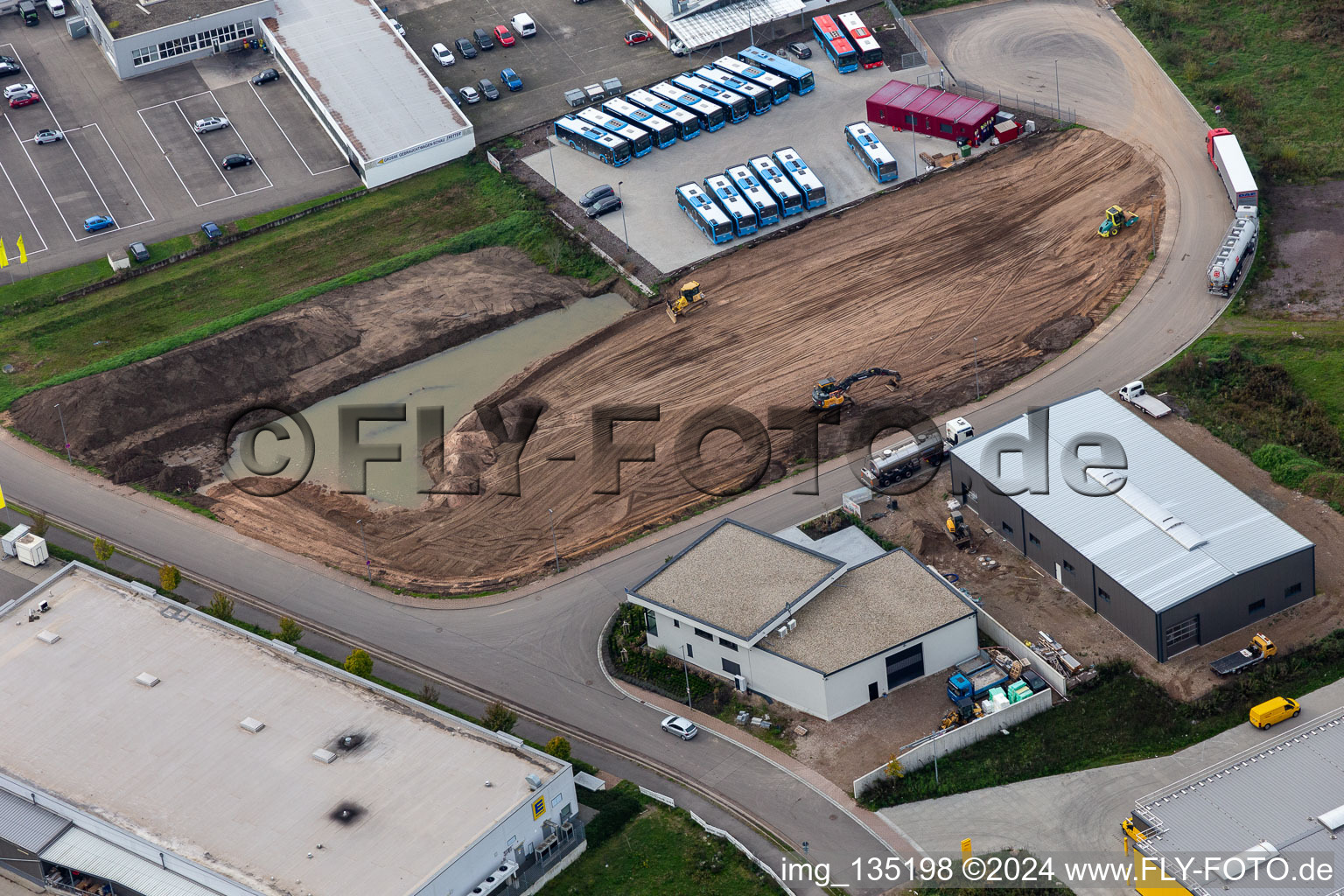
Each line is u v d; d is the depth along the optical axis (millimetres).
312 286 138750
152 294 139000
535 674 98500
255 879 79375
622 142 147625
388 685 98125
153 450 122062
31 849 83875
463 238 143375
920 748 88188
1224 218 134000
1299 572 95812
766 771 89938
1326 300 124125
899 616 94812
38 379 130000
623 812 87500
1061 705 91625
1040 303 128125
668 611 96438
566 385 125375
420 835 81250
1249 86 152000
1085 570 97562
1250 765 83312
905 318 128250
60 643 96625
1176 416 114000
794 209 140000
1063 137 147000
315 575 108250
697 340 128375
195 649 95688
